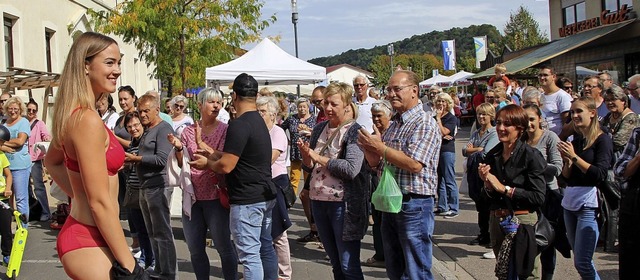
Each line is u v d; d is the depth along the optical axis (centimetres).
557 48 2483
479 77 2800
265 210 502
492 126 771
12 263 623
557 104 853
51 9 1872
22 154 857
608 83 840
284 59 1389
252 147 485
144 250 673
